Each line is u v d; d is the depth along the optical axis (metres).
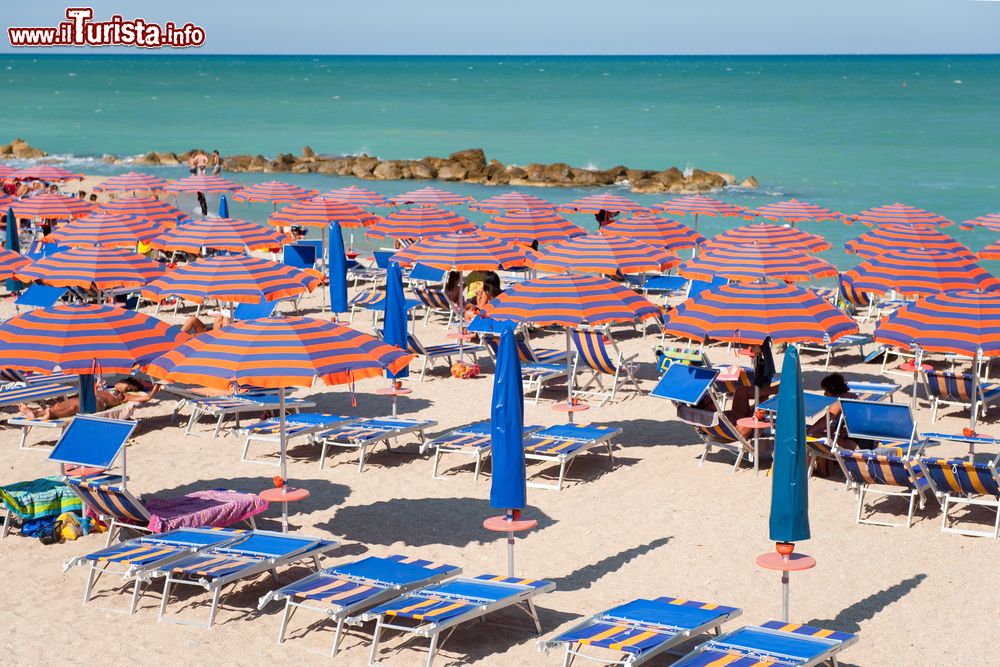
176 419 13.39
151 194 36.69
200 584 7.79
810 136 68.12
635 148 62.75
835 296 20.02
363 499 10.70
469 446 11.14
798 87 129.38
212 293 13.87
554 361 15.24
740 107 95.81
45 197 23.77
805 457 7.34
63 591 8.53
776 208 24.00
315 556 8.42
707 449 11.52
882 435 10.51
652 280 20.59
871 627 7.80
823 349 16.52
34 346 9.08
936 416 13.28
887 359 16.41
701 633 7.34
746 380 12.91
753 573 8.77
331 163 55.09
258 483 11.14
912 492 9.72
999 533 9.40
